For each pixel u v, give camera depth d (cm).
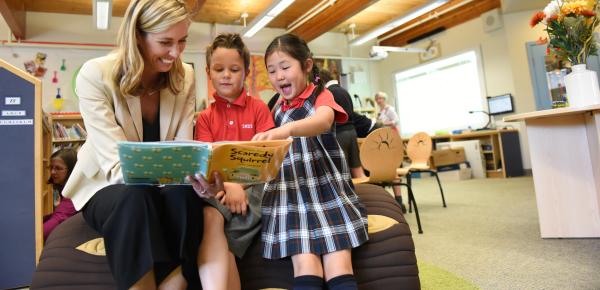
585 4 200
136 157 67
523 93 583
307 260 93
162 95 106
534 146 214
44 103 554
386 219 118
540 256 176
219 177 75
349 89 790
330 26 624
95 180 95
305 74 120
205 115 126
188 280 81
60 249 100
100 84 93
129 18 89
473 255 185
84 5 564
